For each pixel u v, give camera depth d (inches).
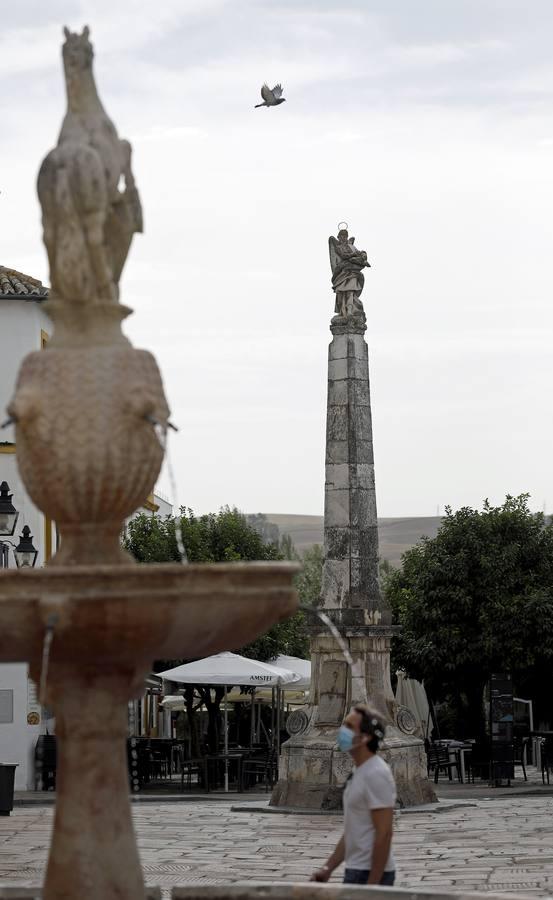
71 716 339.3
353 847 353.7
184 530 1740.9
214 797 1179.9
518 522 1574.8
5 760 1316.4
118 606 302.4
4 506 941.8
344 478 1031.0
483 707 1603.1
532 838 791.7
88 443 334.0
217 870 661.9
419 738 1024.2
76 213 343.3
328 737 997.2
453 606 1557.6
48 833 858.8
